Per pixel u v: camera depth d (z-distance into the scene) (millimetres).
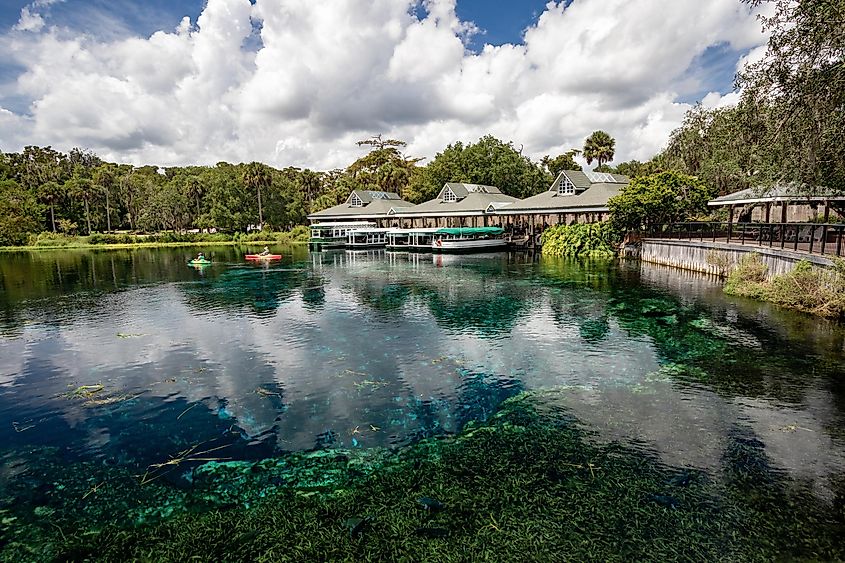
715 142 41094
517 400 10312
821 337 13883
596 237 40594
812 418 9055
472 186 62125
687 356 12852
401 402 10398
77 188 80875
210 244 74625
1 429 9633
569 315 18359
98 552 6016
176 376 12469
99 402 10852
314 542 5961
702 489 6844
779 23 15156
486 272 32344
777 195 22438
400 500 6812
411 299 22703
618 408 9727
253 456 8266
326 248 57594
